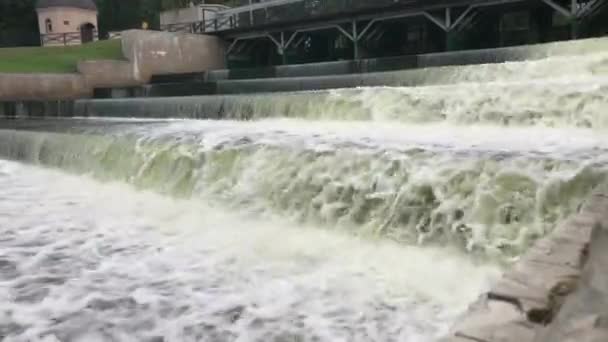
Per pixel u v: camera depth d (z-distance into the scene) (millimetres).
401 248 5254
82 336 3572
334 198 5934
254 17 25016
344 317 3758
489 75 10539
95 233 5938
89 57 23891
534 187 4742
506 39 19656
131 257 5117
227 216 6570
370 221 5598
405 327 3592
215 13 28859
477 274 4539
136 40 22578
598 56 9797
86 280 4520
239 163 6891
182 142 7691
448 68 11109
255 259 5023
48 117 16500
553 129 7598
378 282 4387
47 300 4121
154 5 50969
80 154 9234
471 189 5012
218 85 16562
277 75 18578
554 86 7832
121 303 4055
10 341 3500
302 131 8531
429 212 5203
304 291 4227
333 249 5285
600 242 2996
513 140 6641
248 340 3451
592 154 5289
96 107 15562
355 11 19141
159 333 3586
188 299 4105
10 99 18828
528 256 2844
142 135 8680
